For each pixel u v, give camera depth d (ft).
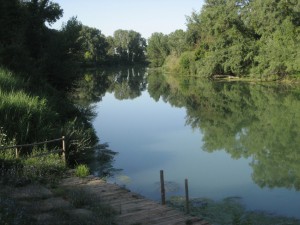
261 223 36.32
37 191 35.22
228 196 44.29
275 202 42.29
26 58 91.50
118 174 53.36
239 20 204.95
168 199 43.16
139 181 50.24
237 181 50.29
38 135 52.39
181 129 87.56
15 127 51.29
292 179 50.49
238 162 59.36
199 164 58.70
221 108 116.47
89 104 134.72
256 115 99.91
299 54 162.30
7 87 66.54
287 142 70.33
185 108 121.80
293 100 120.67
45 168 41.75
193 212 39.09
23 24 111.86
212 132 82.84
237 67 201.67
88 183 40.22
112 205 33.58
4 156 42.63
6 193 33.17
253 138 75.00
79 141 56.90
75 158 55.72
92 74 329.72
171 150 68.08
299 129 80.38
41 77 92.38
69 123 64.03
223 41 209.67
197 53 253.85
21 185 36.88
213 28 210.79
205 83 198.59
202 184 49.08
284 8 173.06
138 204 33.94
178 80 233.76
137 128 90.02
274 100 123.54
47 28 122.42
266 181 49.85
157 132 84.79
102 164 58.03
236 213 38.86
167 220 30.22
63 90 111.04
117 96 163.63
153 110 120.47
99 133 83.71
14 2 108.68
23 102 56.44
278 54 172.14
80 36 115.14
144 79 264.11
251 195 44.78
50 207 30.94
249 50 198.49
